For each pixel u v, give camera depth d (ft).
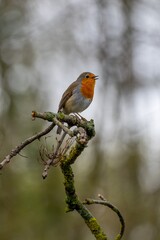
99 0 51.52
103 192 46.70
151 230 45.68
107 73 50.31
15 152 14.64
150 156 48.16
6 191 45.16
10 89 48.70
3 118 47.06
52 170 46.80
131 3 51.67
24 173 45.24
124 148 48.06
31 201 45.78
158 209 46.19
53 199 46.52
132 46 50.98
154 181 47.60
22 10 51.13
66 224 46.44
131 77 49.90
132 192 46.88
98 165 46.85
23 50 51.31
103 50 50.90
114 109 49.14
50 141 37.19
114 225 46.19
